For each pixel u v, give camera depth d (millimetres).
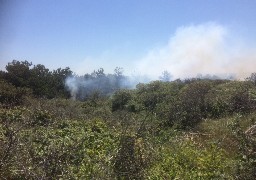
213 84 20875
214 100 16109
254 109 14727
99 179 7191
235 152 9219
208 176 7781
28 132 10062
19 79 24484
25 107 16078
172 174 7902
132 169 7992
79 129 11297
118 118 16062
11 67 25109
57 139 9516
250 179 7027
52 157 7668
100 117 16531
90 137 10242
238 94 15914
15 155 7602
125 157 8305
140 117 16219
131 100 20000
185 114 15109
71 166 7762
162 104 17375
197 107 15594
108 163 8102
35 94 24688
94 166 7777
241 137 7734
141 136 10188
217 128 12242
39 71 26984
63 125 12047
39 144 9000
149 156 8797
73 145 8719
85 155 8477
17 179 6957
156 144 10414
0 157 7426
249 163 7184
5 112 13414
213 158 8875
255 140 7422
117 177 7676
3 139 8594
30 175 6891
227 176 7395
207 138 11805
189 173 7992
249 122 10555
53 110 16266
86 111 19562
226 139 10359
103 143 9773
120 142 8812
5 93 19234
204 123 13891
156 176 7727
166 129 14055
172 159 8867
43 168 7211
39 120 12984
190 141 11102
